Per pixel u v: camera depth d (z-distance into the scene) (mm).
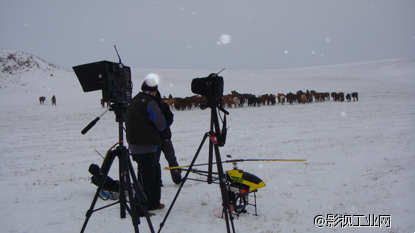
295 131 15188
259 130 16000
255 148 10461
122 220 3869
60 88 56781
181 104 32312
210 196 4988
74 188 5508
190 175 6598
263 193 5266
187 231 3535
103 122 22109
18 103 40531
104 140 13555
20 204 4516
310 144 11086
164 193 5164
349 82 56906
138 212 3967
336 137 12719
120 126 2816
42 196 4961
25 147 11648
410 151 9266
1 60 78000
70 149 11094
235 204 4062
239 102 34312
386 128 15281
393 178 6262
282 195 5145
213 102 3117
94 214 4074
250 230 3602
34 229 3572
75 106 36219
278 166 7574
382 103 32438
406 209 4449
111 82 2695
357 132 14172
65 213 4121
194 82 3258
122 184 2859
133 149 4082
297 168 7309
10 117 26125
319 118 21484
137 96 4074
